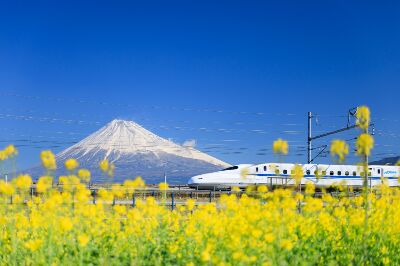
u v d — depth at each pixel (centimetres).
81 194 746
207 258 561
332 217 902
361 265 727
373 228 795
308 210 834
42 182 689
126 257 728
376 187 1051
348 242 804
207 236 721
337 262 756
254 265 612
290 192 720
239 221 657
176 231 884
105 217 870
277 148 621
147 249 766
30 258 730
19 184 713
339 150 631
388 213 828
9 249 767
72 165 745
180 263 716
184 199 2988
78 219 747
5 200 787
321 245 788
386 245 820
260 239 650
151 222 823
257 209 693
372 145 670
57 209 703
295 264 662
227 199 823
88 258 701
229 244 610
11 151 716
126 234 763
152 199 813
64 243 744
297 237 764
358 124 677
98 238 781
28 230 890
